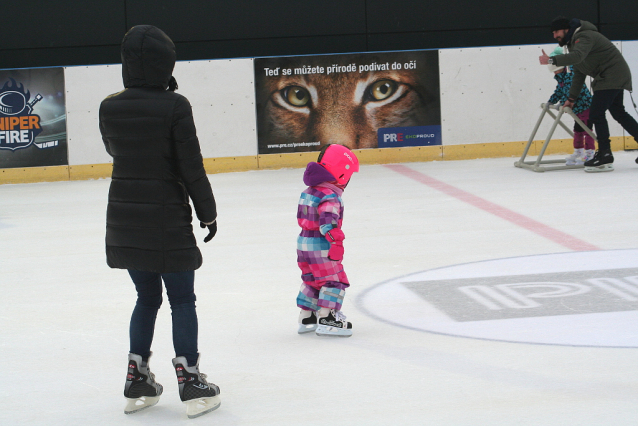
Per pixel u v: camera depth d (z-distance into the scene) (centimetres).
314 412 601
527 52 2503
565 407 589
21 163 2405
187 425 588
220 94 2448
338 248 766
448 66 2492
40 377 712
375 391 641
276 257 1220
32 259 1277
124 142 601
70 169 2428
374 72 2475
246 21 2811
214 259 1219
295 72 2455
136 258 604
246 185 2138
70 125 2417
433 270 1087
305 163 2492
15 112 2391
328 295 794
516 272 1049
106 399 653
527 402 602
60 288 1072
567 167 2120
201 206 608
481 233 1337
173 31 2791
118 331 856
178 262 602
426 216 1529
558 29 1945
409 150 2508
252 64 2445
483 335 783
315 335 813
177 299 619
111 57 2783
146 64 601
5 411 630
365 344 772
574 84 2003
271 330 838
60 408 634
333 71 2466
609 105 1967
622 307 860
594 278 996
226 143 2466
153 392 624
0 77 2375
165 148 594
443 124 2506
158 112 588
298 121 2477
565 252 1159
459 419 574
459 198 1731
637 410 578
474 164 2383
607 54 1922
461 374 672
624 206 1523
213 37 2806
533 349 732
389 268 1109
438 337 783
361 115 2486
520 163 2228
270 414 602
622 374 656
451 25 2867
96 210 1800
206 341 803
